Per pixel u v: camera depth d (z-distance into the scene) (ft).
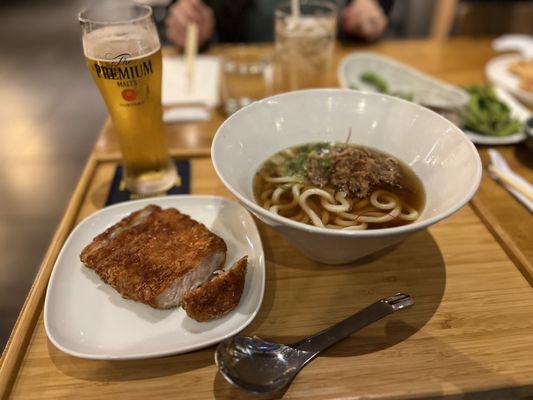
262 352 0.88
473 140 1.63
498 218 1.30
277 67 2.11
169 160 1.46
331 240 0.84
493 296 1.04
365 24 2.50
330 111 1.28
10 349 0.91
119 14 1.38
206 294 0.92
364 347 0.93
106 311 0.96
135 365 0.90
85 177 1.46
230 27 3.08
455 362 0.89
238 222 1.18
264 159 1.20
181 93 2.00
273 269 1.11
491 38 2.67
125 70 1.16
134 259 1.01
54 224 2.72
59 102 4.03
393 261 1.14
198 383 0.87
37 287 1.05
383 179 1.16
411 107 1.19
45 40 5.45
